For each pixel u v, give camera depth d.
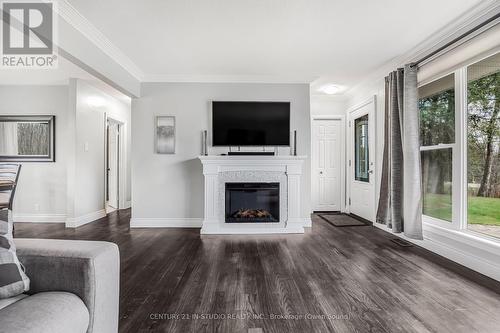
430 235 3.13
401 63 3.62
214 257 2.92
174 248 3.25
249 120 4.31
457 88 2.78
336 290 2.14
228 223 4.05
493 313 1.81
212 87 4.39
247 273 2.48
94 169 4.88
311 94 5.35
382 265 2.68
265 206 4.18
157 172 4.38
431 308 1.87
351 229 4.20
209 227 3.99
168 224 4.38
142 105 4.37
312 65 3.88
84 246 1.21
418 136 3.19
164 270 2.55
